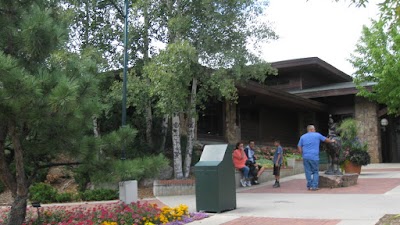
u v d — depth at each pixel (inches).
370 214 300.2
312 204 369.1
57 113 260.5
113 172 304.8
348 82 1130.7
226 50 531.2
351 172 623.2
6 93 235.6
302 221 290.4
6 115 253.3
